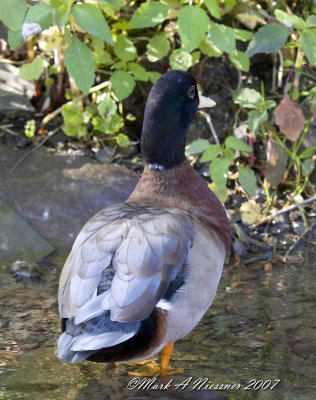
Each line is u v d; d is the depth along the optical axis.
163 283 3.96
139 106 7.23
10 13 5.59
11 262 5.95
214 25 6.25
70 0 5.69
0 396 4.00
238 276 5.76
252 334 4.76
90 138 7.07
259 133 6.85
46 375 4.28
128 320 3.74
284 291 5.43
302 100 7.33
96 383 4.21
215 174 6.16
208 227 4.47
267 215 6.67
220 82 7.29
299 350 4.54
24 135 6.94
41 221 6.28
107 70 7.21
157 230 4.09
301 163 6.84
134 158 7.02
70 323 3.88
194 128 7.14
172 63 6.54
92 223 4.26
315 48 6.10
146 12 6.30
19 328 4.83
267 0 7.18
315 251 6.26
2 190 6.41
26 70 6.52
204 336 4.75
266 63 7.39
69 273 4.02
